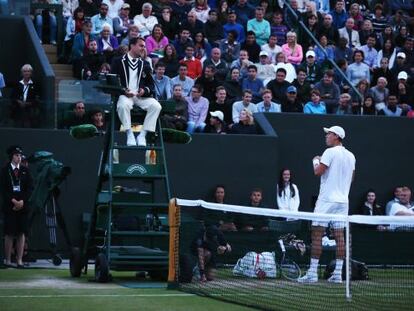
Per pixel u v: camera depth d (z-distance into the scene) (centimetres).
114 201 2577
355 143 3775
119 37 4066
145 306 1917
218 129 3644
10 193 2978
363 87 3988
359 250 2608
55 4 4078
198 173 3559
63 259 3375
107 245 2436
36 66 3709
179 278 2303
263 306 1925
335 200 2562
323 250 2659
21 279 2512
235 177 3588
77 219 3428
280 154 3700
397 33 4547
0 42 3938
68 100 3609
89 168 3456
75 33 3934
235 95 3822
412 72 4244
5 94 3675
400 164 3819
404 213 3678
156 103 2595
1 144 3422
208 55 4044
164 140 2694
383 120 3806
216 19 4181
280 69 3838
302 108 3841
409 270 2594
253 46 4116
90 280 2483
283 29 4312
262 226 2578
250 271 2436
